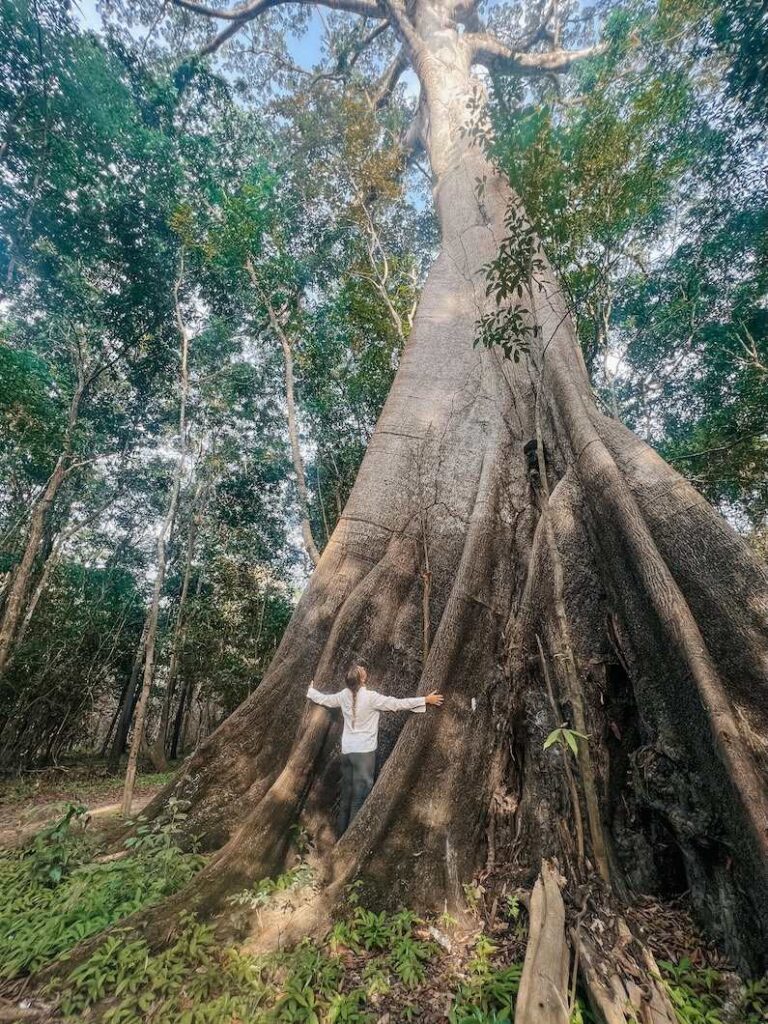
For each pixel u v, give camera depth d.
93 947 2.58
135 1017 2.18
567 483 4.33
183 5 16.88
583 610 3.78
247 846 3.20
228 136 14.26
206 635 15.62
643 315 11.35
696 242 10.40
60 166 11.48
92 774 13.01
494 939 2.70
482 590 4.27
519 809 3.35
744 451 9.52
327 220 13.43
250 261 10.26
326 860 3.14
